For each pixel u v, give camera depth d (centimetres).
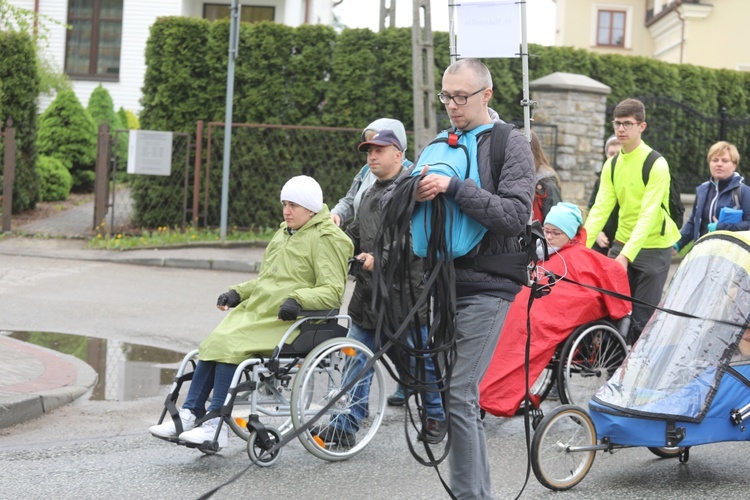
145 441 847
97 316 1415
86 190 2919
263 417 913
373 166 860
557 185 1022
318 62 2306
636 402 727
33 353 1147
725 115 2575
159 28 2280
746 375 739
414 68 1956
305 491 720
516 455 827
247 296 826
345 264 800
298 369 796
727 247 768
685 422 716
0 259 1883
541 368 877
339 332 813
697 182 2645
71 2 3619
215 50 2280
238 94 2302
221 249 2106
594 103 2294
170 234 2209
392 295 588
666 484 752
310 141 2294
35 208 2517
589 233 1067
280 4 3681
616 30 4956
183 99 2297
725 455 837
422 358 600
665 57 4691
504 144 600
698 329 746
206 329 1358
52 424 895
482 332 601
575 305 900
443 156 604
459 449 608
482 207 569
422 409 599
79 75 3616
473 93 605
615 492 730
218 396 765
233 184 2284
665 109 2589
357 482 745
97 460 785
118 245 2081
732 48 4334
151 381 1069
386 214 589
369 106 2309
